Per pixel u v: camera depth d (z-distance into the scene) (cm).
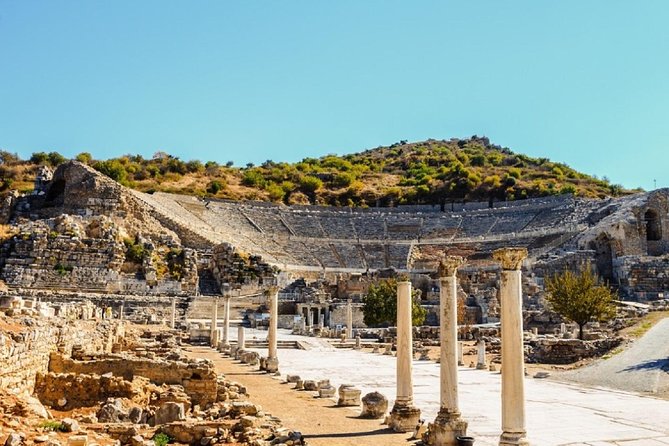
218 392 2302
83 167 9531
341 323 7769
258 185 15712
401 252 11144
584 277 5497
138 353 2891
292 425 1912
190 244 9331
